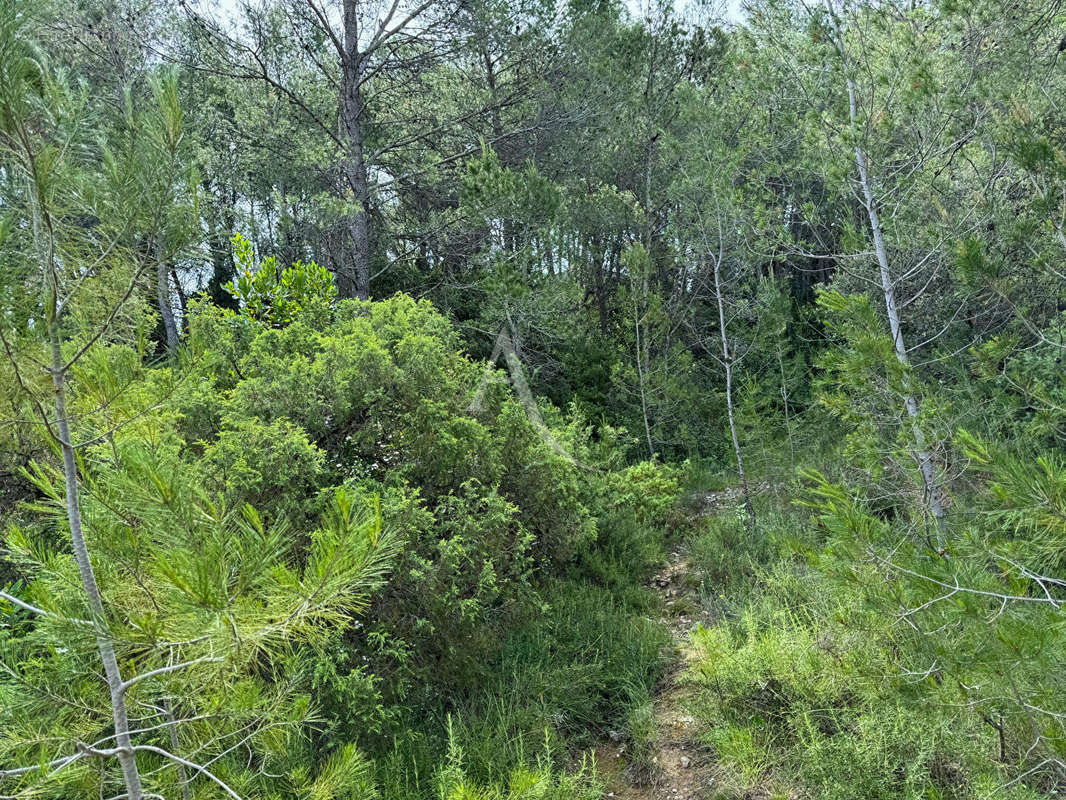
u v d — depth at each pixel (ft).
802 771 11.73
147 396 6.45
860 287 30.81
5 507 12.25
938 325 29.07
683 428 36.86
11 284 5.30
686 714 15.26
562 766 13.79
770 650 14.48
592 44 41.42
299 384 16.15
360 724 13.10
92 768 6.69
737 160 27.25
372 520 5.77
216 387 18.10
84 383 6.01
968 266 13.09
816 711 13.20
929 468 17.04
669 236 39.86
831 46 20.43
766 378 37.55
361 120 40.78
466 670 15.24
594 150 42.78
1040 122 14.15
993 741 10.21
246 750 10.80
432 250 42.04
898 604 9.54
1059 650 7.61
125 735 6.16
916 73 18.58
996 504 9.17
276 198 36.32
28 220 5.32
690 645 18.06
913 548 9.73
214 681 6.70
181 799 7.33
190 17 35.73
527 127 41.75
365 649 14.14
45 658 7.88
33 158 5.11
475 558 16.02
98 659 7.05
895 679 9.62
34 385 5.60
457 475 17.52
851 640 11.41
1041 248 18.54
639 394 36.45
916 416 16.19
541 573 20.89
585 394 37.47
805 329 43.83
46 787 6.18
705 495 32.14
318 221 34.63
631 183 45.88
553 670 16.16
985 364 15.62
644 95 42.83
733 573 22.18
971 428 17.78
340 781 8.49
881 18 20.01
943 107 19.02
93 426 6.36
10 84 4.96
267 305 25.18
